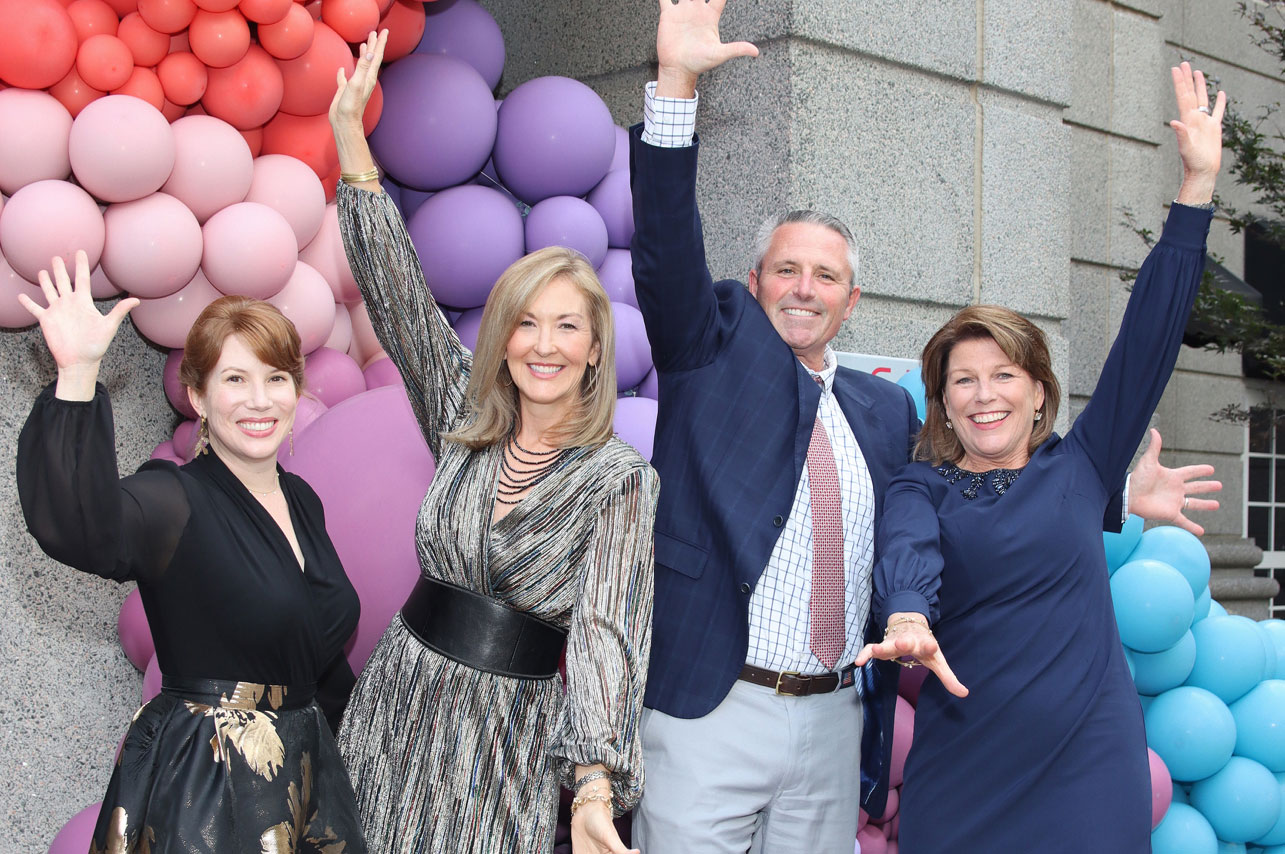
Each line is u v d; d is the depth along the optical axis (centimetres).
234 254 285
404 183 371
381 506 266
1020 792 228
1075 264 654
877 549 242
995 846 229
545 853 212
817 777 243
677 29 228
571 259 222
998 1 495
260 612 196
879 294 453
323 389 330
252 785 190
